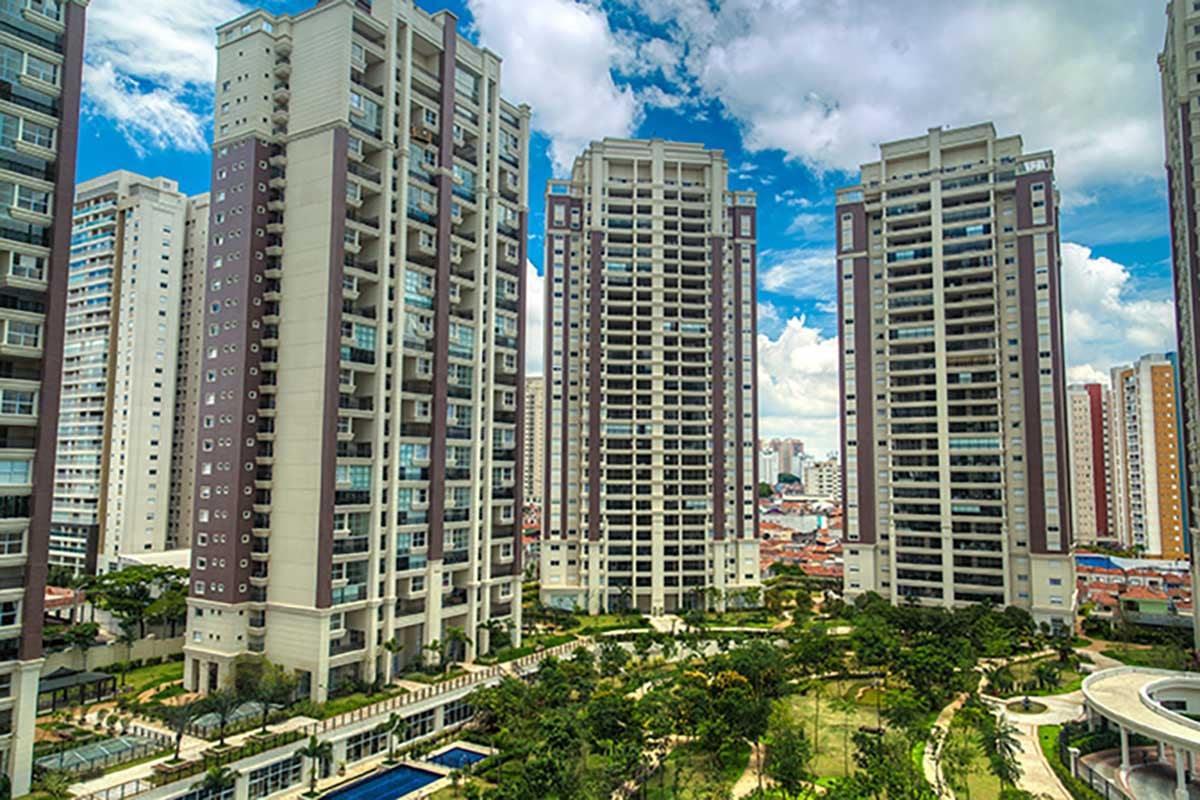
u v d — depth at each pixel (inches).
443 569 3319.4
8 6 2194.9
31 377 2201.0
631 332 5103.3
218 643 2962.6
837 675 3467.0
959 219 4722.0
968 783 2310.5
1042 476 4409.5
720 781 2235.5
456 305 3508.9
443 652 3216.0
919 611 4072.3
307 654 2837.1
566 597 5000.0
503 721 2765.7
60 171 2265.0
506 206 3816.4
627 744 2330.2
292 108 3147.1
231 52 3218.5
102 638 3710.6
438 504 3292.3
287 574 2928.2
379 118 3186.5
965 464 4557.1
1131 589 5054.1
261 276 3102.9
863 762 2277.3
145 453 5270.7
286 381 3026.6
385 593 3058.6
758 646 3329.2
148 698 2903.5
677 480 5036.9
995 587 4421.8
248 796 2253.9
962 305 4645.7
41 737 2449.6
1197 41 3644.2
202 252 5521.7
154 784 2060.8
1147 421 6879.9
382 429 3073.3
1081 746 2536.9
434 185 3408.0
